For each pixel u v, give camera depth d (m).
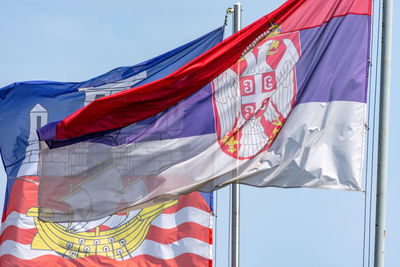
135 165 28.16
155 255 34.09
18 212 34.09
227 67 28.02
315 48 27.58
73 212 28.27
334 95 27.19
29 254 34.25
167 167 28.03
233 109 27.86
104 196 28.17
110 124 28.23
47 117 32.91
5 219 34.22
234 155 27.64
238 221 32.88
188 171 27.88
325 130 27.08
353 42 27.42
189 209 34.25
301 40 27.72
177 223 34.25
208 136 27.97
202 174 27.77
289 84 27.55
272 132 27.45
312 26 27.72
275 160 27.27
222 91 28.00
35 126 32.88
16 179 33.59
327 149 26.98
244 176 27.45
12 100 32.81
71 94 33.06
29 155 33.16
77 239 34.38
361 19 27.52
